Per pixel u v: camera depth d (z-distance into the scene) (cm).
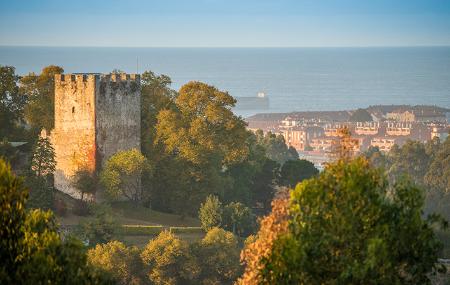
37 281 11381
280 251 11831
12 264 11600
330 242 11650
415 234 11919
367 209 11750
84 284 11806
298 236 11794
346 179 11900
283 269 11656
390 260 11638
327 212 11831
